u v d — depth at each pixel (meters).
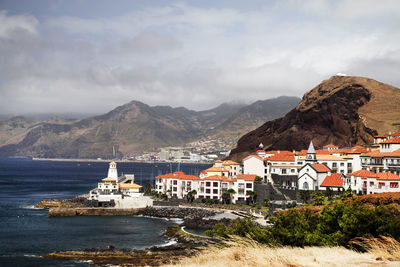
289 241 51.00
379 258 28.73
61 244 99.31
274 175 155.38
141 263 76.25
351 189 117.62
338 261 28.30
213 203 152.75
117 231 116.56
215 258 32.91
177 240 102.25
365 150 151.00
